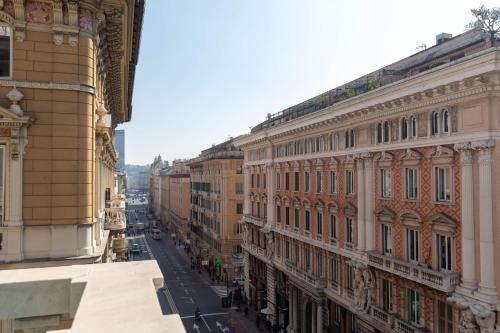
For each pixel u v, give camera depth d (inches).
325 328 1285.7
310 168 1343.5
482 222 726.5
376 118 1000.2
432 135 838.5
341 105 1085.1
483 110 717.9
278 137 1562.5
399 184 943.0
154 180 6747.1
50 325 261.4
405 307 923.4
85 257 543.8
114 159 1451.8
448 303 799.1
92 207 581.9
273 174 1644.9
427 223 856.9
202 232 2945.4
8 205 529.7
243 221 2009.1
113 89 1089.4
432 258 840.9
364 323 1083.9
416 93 829.8
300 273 1392.7
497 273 716.0
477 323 726.5
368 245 1037.8
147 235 4699.8
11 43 542.3
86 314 193.9
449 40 1091.9
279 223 1616.6
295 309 1487.5
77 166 562.3
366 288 1037.2
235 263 2342.5
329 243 1234.0
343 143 1155.9
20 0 536.1
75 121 562.3
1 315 253.3
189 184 3774.6
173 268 2849.4
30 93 545.6
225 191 2413.9
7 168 531.5
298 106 1721.2
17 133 531.5
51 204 548.4
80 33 565.6
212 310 1908.2
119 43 740.7
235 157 2413.9
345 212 1138.0
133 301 214.7
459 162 777.6
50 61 553.6
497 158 713.0
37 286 258.8
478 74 689.6
